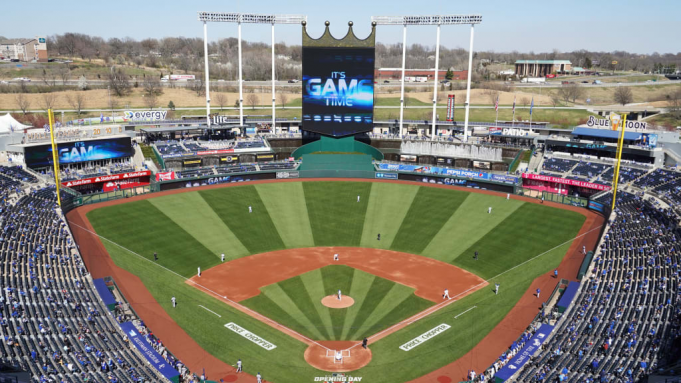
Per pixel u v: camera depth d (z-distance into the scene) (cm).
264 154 10531
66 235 6456
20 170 8281
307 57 9806
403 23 10669
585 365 4034
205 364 4400
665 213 6956
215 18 10512
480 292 5825
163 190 8969
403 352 4628
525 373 4091
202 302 5509
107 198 8425
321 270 6412
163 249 6838
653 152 8950
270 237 7475
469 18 10306
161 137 10794
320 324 5106
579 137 10238
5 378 3356
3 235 5969
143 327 4822
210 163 10100
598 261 6009
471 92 18825
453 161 10638
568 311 5050
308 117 10106
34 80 19050
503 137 10975
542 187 9200
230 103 17062
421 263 6650
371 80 9881
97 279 5550
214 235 7400
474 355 4572
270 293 5759
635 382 3603
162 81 19862
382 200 8912
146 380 3881
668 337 4184
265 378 4228
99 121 10825
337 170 10012
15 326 4253
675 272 5247
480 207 8475
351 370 4347
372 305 5512
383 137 11231
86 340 4306
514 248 7019
